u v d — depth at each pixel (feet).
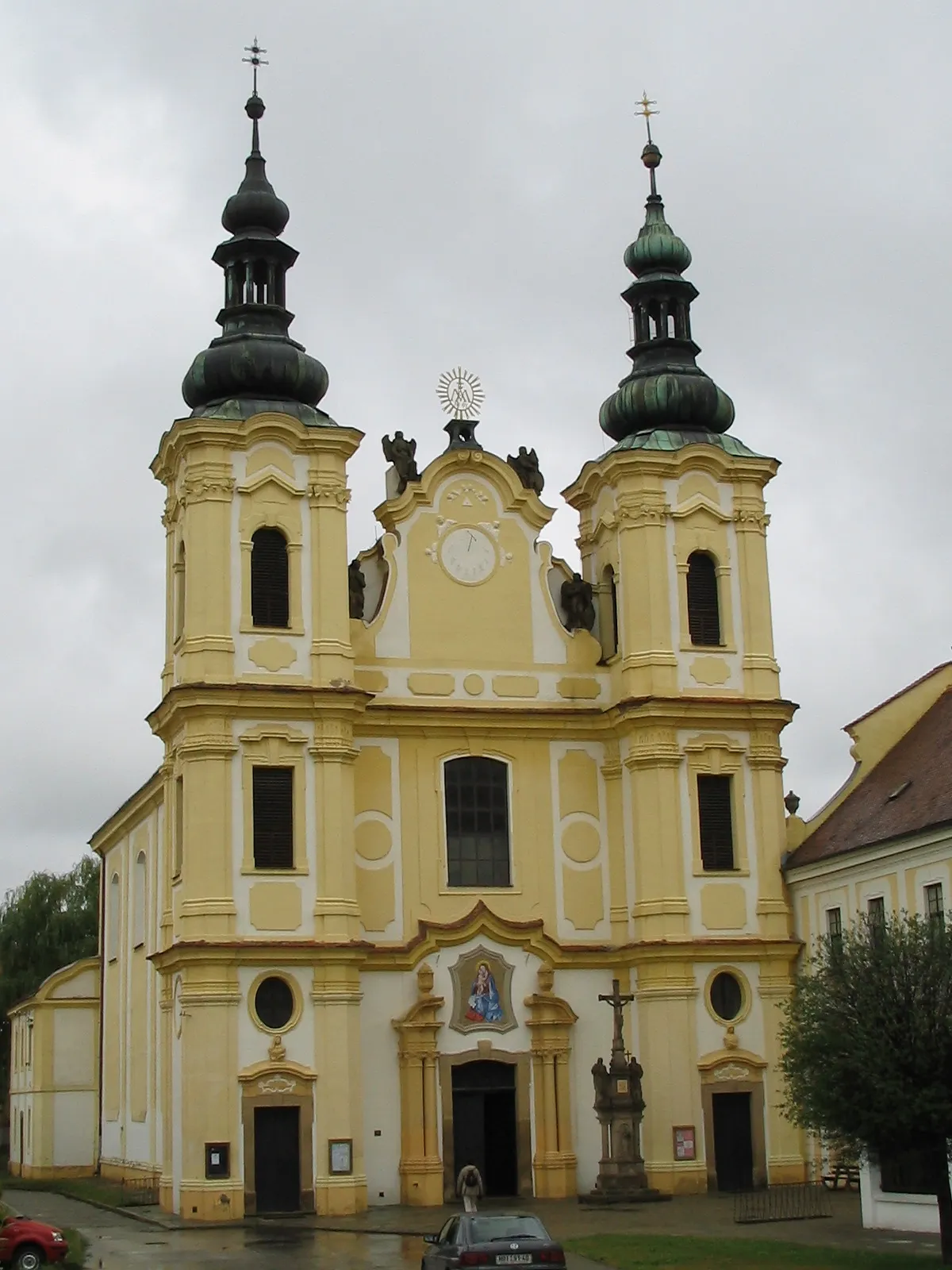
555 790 220.23
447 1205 202.80
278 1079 195.72
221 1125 193.26
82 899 379.55
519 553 224.94
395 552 220.64
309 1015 198.70
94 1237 177.06
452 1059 208.13
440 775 216.54
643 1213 186.70
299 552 209.36
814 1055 137.18
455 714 216.54
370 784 213.66
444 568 221.87
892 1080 132.16
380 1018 207.51
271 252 222.69
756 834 217.77
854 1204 185.98
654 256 237.45
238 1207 191.62
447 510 223.51
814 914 211.41
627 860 218.18
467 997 210.18
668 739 216.33
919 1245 147.84
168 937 208.13
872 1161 142.31
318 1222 188.24
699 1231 166.20
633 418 230.89
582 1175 210.18
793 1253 143.02
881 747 219.82
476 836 217.15
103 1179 261.03
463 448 224.12
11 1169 304.50
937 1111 131.54
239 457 209.26
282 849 202.59
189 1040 194.90
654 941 210.18
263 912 199.62
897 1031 134.10
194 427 207.10
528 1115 209.46
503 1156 209.46
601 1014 214.90
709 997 212.43
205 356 216.74
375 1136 204.13
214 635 204.03
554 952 213.66
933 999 135.13
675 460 222.89
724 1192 206.18
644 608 219.41
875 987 136.46
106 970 275.39
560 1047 211.00
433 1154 204.33
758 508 225.76
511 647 222.07
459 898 213.87
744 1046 212.02
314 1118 196.13
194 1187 191.62
